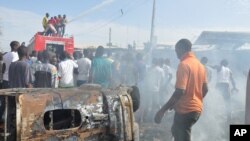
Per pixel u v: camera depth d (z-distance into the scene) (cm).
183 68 407
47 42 1181
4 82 657
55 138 307
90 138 326
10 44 668
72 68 729
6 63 656
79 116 324
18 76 552
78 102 322
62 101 313
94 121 328
